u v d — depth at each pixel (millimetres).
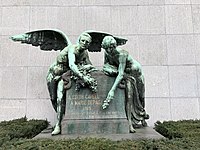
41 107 9234
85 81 6102
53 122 9086
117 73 6324
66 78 6312
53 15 10023
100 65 9469
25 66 9578
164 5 10133
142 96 7008
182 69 9547
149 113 9148
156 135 5684
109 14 10047
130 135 5652
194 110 9195
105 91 6215
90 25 9938
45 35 7344
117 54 6391
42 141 4719
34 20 10000
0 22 10008
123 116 6094
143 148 4363
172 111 9180
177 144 4594
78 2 10141
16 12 10086
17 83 9438
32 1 10164
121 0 10180
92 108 6098
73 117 6023
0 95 9312
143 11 10086
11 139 5410
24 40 7258
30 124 7281
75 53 6406
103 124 5965
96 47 7574
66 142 4539
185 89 9367
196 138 5156
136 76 6789
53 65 6633
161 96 9305
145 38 9828
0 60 9633
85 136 5465
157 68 9555
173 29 9906
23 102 9273
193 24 9969
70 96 6184
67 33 9859
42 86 9406
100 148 4211
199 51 9719
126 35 9859
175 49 9727
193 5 10164
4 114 9156
